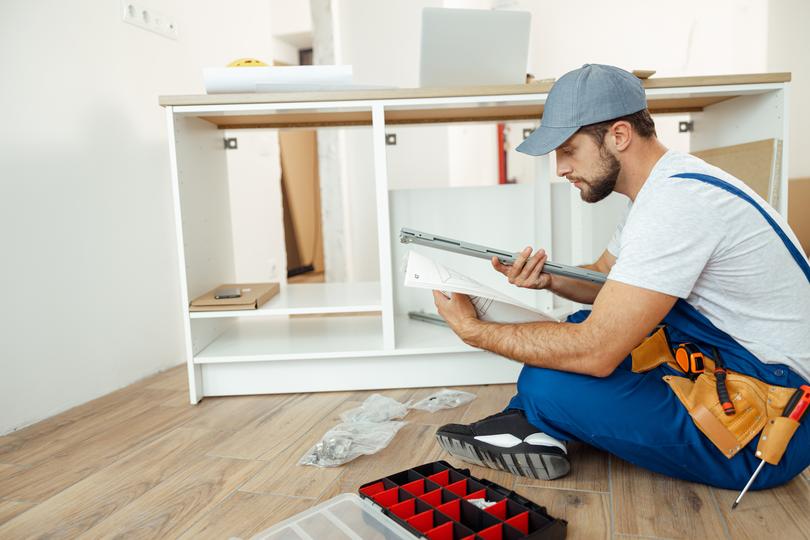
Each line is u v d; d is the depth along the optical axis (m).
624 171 1.08
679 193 0.97
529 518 0.98
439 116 2.16
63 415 1.76
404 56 3.88
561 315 2.04
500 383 1.87
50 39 1.80
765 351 1.04
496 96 1.69
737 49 3.51
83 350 1.89
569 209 2.11
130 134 2.15
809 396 1.00
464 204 2.17
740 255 0.99
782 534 0.98
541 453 1.15
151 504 1.18
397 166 3.96
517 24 1.74
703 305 1.06
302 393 1.86
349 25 3.99
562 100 1.06
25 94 1.71
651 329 1.00
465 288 1.18
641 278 0.98
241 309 1.77
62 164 1.83
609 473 1.23
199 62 2.63
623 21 3.67
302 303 1.89
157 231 2.28
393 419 1.59
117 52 2.09
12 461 1.42
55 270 1.79
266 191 3.37
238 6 3.02
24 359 1.68
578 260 2.09
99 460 1.41
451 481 1.13
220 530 1.07
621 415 1.08
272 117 2.00
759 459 1.06
